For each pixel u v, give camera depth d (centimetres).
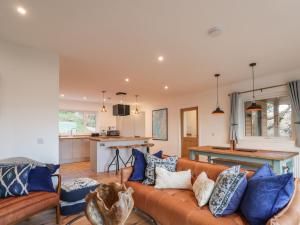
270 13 209
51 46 289
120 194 128
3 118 261
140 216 186
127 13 209
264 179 159
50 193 226
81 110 826
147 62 359
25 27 235
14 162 246
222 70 410
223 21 225
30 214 196
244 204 163
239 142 502
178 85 545
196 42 278
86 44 283
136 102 879
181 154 705
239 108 511
